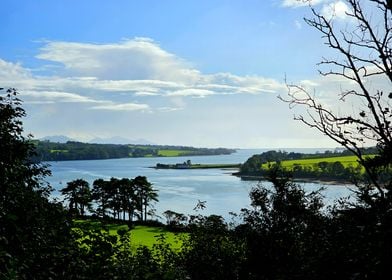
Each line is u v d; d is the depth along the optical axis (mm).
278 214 21734
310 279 9375
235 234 23484
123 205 113000
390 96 8055
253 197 23562
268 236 21281
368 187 8602
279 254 20562
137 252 14031
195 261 22469
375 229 7746
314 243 11141
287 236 20719
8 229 9594
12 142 13398
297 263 11391
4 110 13742
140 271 10789
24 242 9703
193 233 24094
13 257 8758
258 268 21328
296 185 22859
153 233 68250
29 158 13969
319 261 9227
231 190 196625
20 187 12359
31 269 9086
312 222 13727
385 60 8070
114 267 10078
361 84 8195
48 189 13875
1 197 11273
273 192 22938
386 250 7512
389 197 7871
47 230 10727
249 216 23000
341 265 8539
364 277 7586
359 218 8383
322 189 22531
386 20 8141
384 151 7898
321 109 8547
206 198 166250
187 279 15523
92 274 9555
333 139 8375
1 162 12555
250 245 22047
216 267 22312
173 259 20234
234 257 22266
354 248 8258
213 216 25844
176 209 133875
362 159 8125
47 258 9477
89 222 11719
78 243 10406
